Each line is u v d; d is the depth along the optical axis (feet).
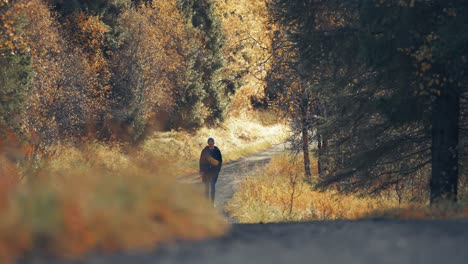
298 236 43.70
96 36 257.34
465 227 45.98
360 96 106.11
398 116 96.84
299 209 127.34
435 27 88.22
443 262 30.58
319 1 101.71
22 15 149.69
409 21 88.07
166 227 40.70
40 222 33.35
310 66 106.52
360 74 103.65
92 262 31.68
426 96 95.86
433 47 83.76
